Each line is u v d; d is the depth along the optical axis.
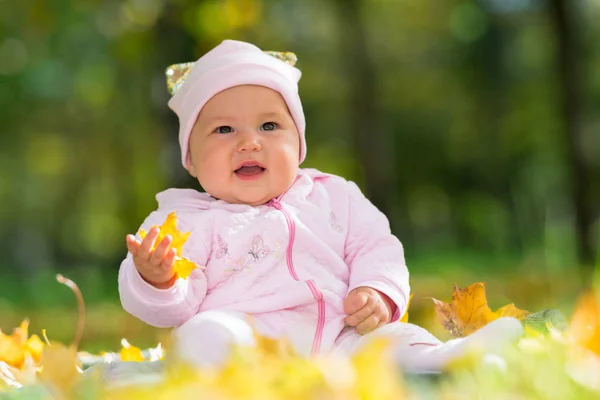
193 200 3.01
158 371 2.48
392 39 20.31
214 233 2.88
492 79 19.31
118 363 2.56
